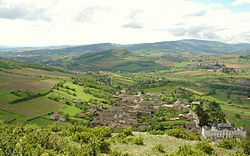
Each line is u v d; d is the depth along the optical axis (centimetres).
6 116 13338
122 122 14875
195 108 17888
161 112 17425
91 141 4947
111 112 17438
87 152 4462
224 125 12962
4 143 3944
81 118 15575
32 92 18288
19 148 3766
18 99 16088
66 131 7369
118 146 5875
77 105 18138
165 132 8012
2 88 18075
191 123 13638
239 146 6444
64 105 17550
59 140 4916
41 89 19988
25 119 13375
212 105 19962
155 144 6247
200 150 5488
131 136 7338
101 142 5131
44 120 13912
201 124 14388
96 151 4600
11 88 18512
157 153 5331
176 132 7625
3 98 15850
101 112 17425
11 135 4991
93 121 14700
